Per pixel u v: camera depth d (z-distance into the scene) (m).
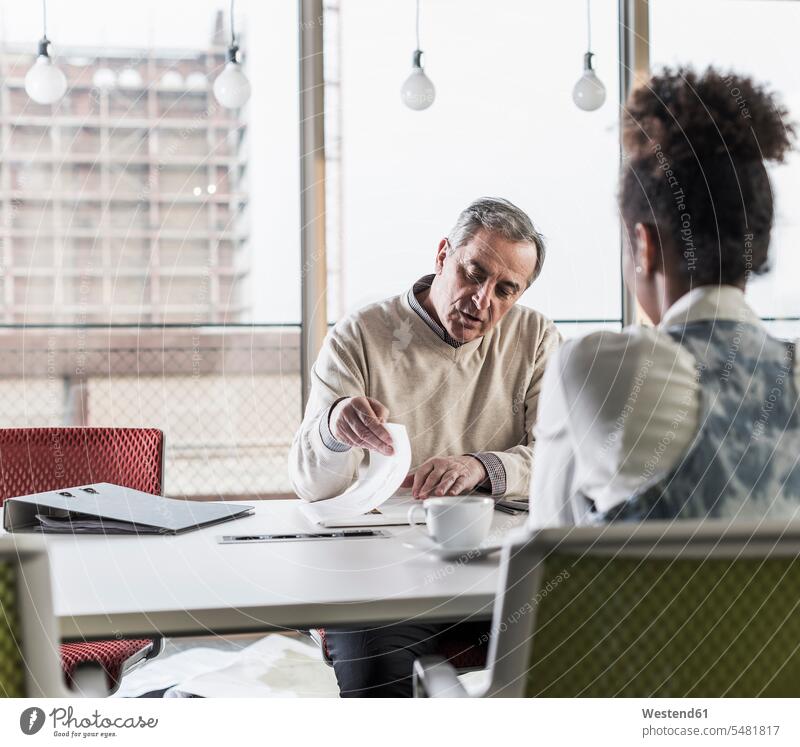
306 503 1.14
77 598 0.67
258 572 0.76
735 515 0.62
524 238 1.35
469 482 1.11
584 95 1.94
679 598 0.49
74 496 1.03
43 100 1.76
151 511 1.01
